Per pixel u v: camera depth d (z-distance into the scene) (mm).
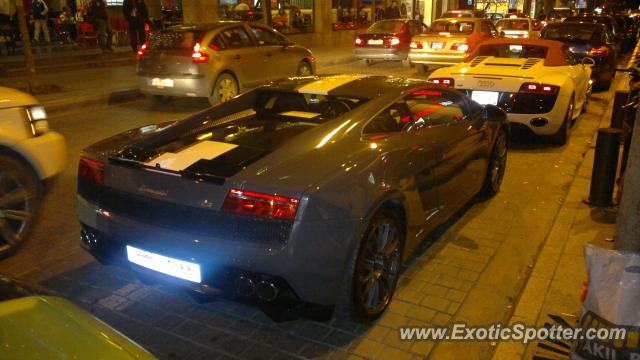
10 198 4148
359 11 26188
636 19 25281
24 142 4203
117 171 3117
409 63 16891
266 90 4234
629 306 2197
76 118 9406
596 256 2270
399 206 3457
